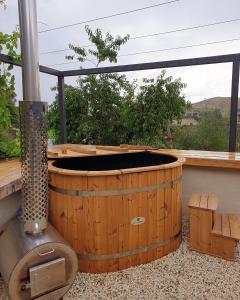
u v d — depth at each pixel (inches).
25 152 63.5
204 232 93.2
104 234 82.3
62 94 169.3
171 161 114.9
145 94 209.6
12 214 91.6
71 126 246.1
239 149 151.6
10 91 118.5
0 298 70.7
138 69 141.6
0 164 103.9
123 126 229.6
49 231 69.6
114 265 84.5
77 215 81.6
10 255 63.4
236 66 122.7
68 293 73.7
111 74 237.5
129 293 73.7
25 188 64.8
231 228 93.7
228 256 89.8
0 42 112.5
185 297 71.7
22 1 59.0
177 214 97.3
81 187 79.8
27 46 60.2
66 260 65.9
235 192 120.9
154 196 87.3
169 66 133.8
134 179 82.7
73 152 121.2
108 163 120.1
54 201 85.1
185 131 193.9
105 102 236.4
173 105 207.0
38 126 63.2
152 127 207.2
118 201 81.7
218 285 76.7
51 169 83.3
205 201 99.2
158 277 81.0
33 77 61.6
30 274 59.8
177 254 94.3
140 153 126.7
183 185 131.4
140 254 87.7
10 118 118.9
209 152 132.4
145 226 87.2
